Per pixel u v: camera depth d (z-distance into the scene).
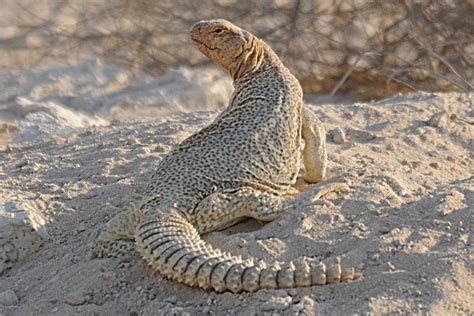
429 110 18.41
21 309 12.10
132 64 29.45
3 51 30.36
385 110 18.48
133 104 25.56
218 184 12.80
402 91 28.31
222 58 13.97
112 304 11.88
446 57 27.66
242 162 13.05
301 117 13.94
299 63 29.05
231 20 29.78
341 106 19.17
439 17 28.12
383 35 28.52
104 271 12.37
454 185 13.77
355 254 11.84
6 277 13.23
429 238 12.13
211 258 11.37
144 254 11.77
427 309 10.82
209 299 11.34
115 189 15.00
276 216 12.73
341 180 14.03
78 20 31.05
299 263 11.21
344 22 29.08
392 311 10.80
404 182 14.11
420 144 16.53
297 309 10.90
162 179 12.89
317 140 14.04
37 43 30.52
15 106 23.97
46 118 21.95
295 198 13.23
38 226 13.69
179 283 11.75
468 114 18.11
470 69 27.84
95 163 16.44
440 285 11.15
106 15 30.73
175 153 13.38
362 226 12.47
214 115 19.58
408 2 28.31
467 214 12.57
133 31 30.19
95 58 28.36
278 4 29.56
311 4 29.23
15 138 21.00
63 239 13.84
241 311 11.07
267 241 12.22
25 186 15.63
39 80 26.70
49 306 12.03
